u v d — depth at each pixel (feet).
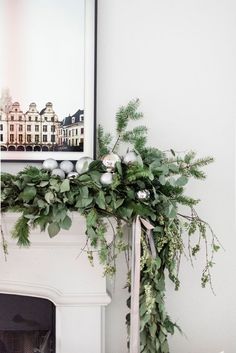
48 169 5.57
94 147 6.07
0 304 6.17
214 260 6.38
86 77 6.06
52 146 6.07
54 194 5.13
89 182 5.20
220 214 6.38
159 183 5.43
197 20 6.31
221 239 6.39
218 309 6.40
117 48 6.23
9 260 5.91
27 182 5.22
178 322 6.36
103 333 6.10
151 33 6.26
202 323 6.39
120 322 6.29
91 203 5.23
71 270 5.94
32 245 5.81
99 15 6.20
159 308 5.54
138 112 6.25
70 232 5.69
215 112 6.33
